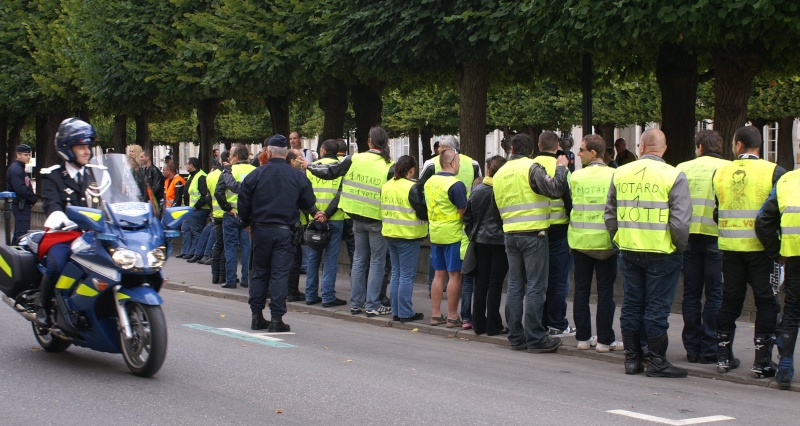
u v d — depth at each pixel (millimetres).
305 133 44438
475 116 15820
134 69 21312
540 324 8938
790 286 7250
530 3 13445
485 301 9680
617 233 7906
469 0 14625
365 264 11141
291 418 6062
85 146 7480
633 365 7930
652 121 30969
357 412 6250
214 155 23812
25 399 6508
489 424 5977
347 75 17422
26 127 40469
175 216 7273
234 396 6668
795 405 6770
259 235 9758
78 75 25500
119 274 6918
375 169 10812
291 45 17875
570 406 6559
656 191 7609
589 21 12734
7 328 9523
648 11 12055
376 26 15688
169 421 5938
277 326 9820
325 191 11688
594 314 11000
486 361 8422
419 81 20250
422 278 13867
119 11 21766
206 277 15055
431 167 10336
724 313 7734
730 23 11680
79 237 7312
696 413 6434
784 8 11336
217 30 18906
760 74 16297
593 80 18875
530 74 18719
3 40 28312
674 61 15680
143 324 7160
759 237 7289
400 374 7637
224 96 20031
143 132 30344
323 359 8250
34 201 15586
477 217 9445
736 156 7758
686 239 7559
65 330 7465
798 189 7102
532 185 8523
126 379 7168
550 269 9438
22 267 7758
